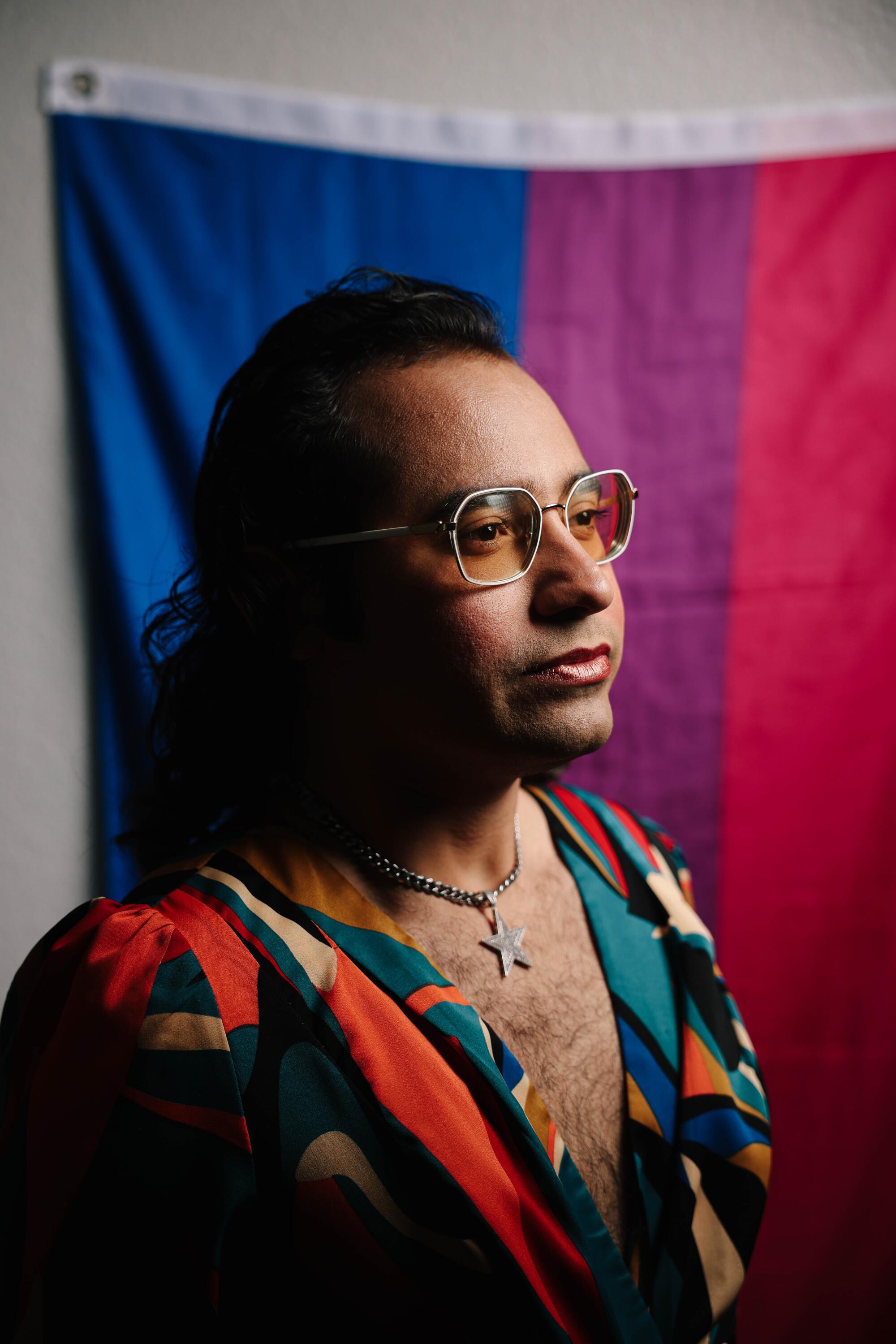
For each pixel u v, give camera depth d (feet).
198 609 2.36
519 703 1.66
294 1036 1.58
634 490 1.94
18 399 3.84
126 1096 1.51
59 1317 1.49
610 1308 1.59
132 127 3.71
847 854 4.20
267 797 2.16
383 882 1.90
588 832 2.33
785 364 4.07
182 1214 1.49
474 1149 1.59
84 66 3.69
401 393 1.74
